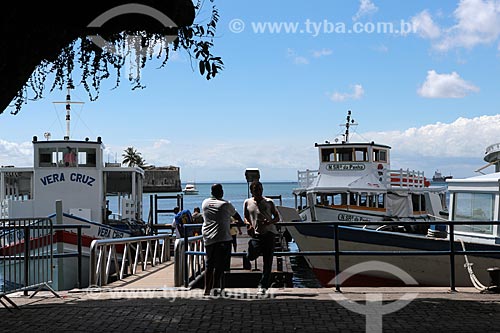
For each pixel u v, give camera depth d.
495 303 8.91
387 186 24.59
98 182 22.53
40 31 7.26
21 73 7.28
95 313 8.46
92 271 12.38
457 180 13.96
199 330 7.42
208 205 9.80
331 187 24.58
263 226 9.78
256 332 7.30
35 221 11.43
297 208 27.72
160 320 7.97
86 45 8.59
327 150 25.62
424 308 8.56
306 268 24.59
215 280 9.70
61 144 22.31
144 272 16.12
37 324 7.83
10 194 23.48
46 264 10.12
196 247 14.95
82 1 7.23
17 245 9.96
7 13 6.79
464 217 13.74
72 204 22.25
